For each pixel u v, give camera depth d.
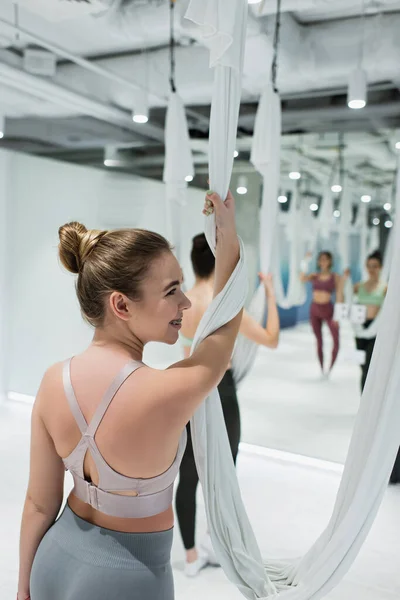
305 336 3.74
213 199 1.08
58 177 4.62
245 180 3.78
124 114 3.88
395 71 2.95
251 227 3.78
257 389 3.92
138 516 0.90
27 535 1.02
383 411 0.98
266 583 1.16
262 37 2.71
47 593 0.93
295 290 3.73
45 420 0.96
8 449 3.77
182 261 4.05
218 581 2.21
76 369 0.93
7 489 3.09
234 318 1.07
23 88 3.44
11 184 4.88
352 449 1.05
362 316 3.52
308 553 1.13
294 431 3.79
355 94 2.84
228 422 2.21
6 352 5.04
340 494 1.06
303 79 3.18
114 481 0.89
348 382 3.61
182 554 2.43
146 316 0.93
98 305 0.94
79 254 0.98
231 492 1.20
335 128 3.43
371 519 1.01
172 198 3.12
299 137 3.57
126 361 0.91
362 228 3.47
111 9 2.61
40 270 4.81
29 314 4.92
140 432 0.85
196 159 3.97
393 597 2.13
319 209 3.59
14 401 5.03
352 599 2.11
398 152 3.26
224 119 1.09
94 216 4.46
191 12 1.01
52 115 4.05
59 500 1.03
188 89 3.47
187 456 2.22
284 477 3.42
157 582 0.90
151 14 2.63
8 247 4.95
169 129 3.05
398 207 1.11
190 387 0.88
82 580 0.88
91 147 4.34
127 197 4.30
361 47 2.83
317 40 2.92
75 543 0.92
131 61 3.43
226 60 1.05
